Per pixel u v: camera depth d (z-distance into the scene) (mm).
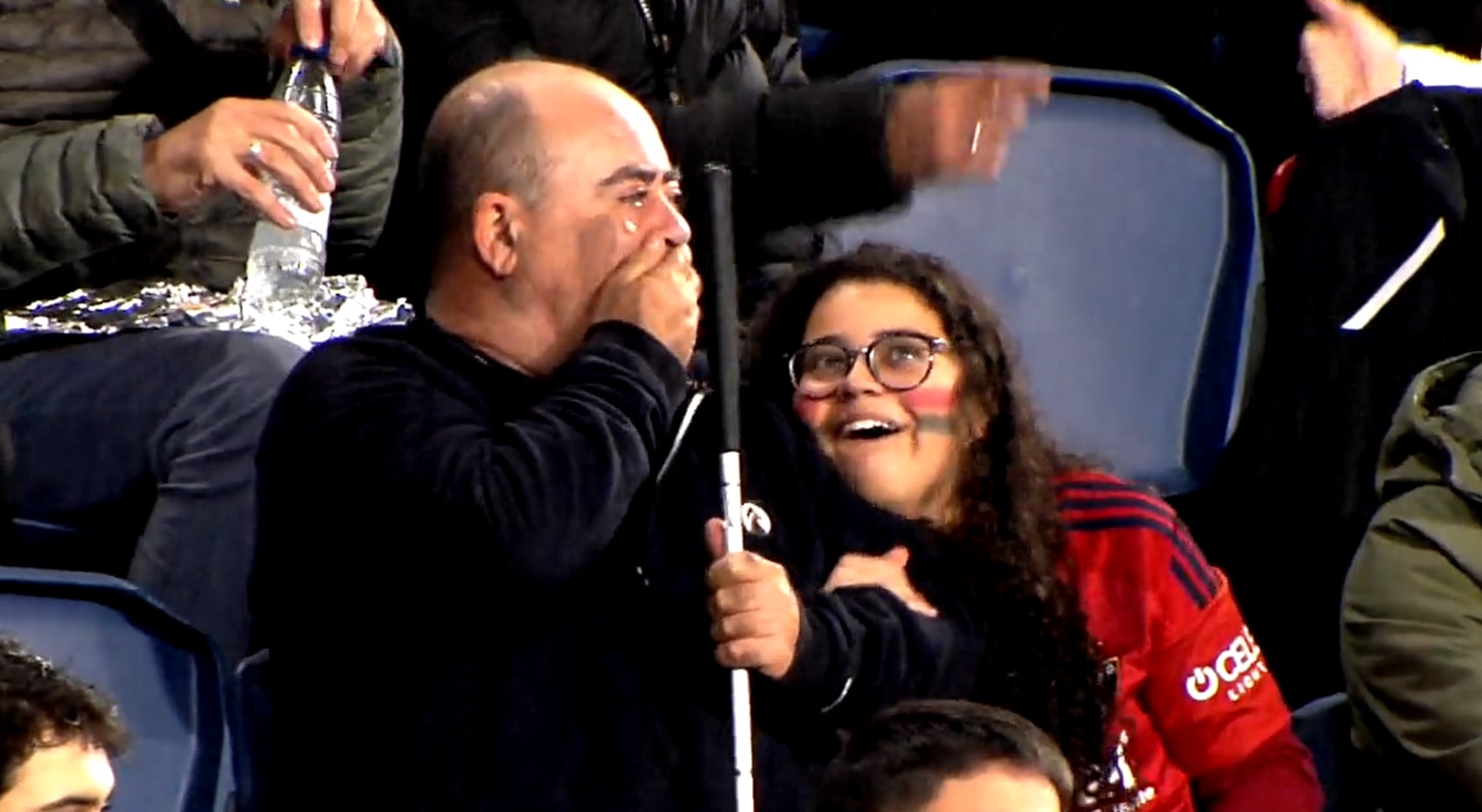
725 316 9703
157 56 12117
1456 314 14109
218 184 10820
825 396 10656
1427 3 16125
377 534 9352
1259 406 13906
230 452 10859
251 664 10250
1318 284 14000
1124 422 13578
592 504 9234
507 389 9797
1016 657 10367
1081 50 15539
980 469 10695
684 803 9234
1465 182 14273
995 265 13391
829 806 8141
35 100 11812
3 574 9570
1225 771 11297
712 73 13453
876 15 15758
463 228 10086
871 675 9531
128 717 9680
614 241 9961
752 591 9281
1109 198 13695
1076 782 10375
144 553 10727
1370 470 13758
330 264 12742
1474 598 12242
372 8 11984
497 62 12922
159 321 11641
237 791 10055
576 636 9406
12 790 8109
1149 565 11125
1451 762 11969
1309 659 13852
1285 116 15555
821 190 12203
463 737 9227
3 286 11172
